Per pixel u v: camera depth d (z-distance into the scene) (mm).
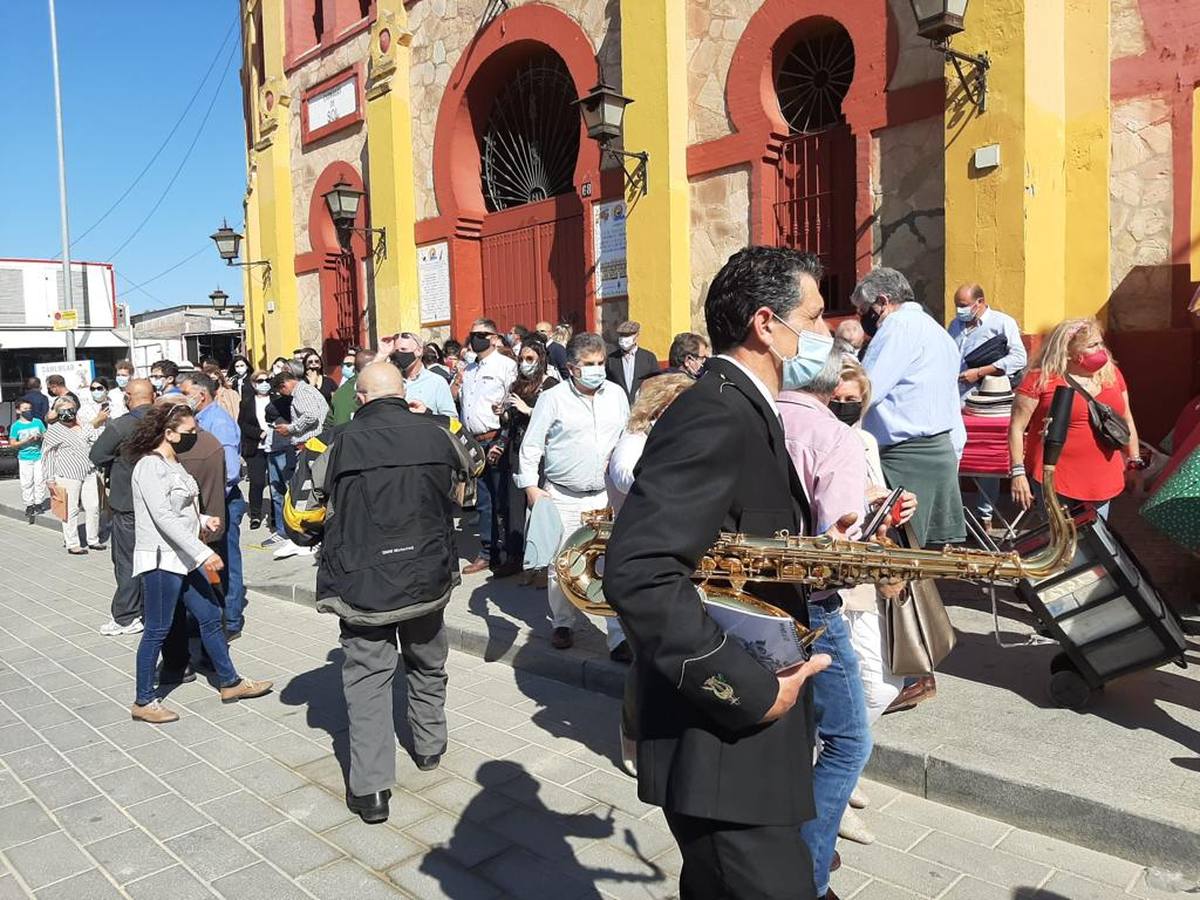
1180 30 6586
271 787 4027
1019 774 3369
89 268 33000
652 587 1643
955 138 6801
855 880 3072
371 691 3744
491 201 12258
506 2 10906
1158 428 6902
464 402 7988
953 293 6895
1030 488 4785
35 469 12602
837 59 8227
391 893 3174
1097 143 6941
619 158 9289
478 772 4098
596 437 5449
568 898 3107
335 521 3830
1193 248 6672
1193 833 2936
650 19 8906
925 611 3137
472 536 9055
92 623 7078
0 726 4863
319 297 14992
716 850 1803
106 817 3791
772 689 1698
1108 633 3777
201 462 5570
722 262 8898
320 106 14422
